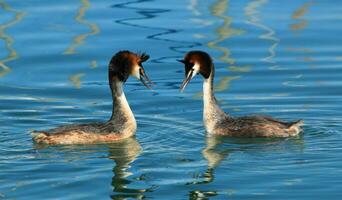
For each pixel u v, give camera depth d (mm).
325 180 14336
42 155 15648
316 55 21297
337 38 22219
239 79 19984
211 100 17281
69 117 18094
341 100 18641
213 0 25234
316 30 22766
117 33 22469
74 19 23453
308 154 15594
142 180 14539
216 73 20312
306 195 13797
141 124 17641
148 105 18750
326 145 16078
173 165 15250
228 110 18281
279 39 22203
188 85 19891
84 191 14078
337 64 20703
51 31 22609
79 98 19203
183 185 14305
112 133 16625
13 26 22906
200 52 17281
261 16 23766
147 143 16500
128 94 19406
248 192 13977
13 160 15391
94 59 21109
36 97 19172
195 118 17984
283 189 14047
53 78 20234
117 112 16906
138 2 25109
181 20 23406
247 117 17156
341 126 17156
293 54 21328
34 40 22094
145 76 17172
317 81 19750
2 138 16656
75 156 15672
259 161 15336
